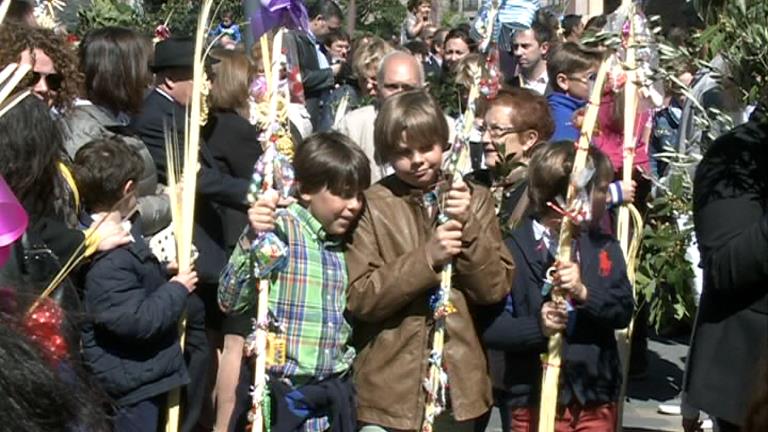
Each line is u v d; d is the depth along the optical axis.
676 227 5.80
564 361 4.75
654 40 5.01
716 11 4.66
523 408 4.87
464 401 4.68
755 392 2.39
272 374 4.59
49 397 1.37
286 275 4.58
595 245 4.80
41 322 1.81
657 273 5.83
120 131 5.50
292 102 6.20
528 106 5.58
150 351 4.64
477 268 4.57
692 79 5.73
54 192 4.19
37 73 4.83
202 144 5.88
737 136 3.97
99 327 4.52
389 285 4.50
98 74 5.56
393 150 4.57
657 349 9.04
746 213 3.88
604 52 5.34
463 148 4.56
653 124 7.57
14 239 2.39
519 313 4.77
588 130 4.59
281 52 4.75
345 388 4.71
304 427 4.64
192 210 4.78
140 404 4.63
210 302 5.87
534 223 4.83
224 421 5.98
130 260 4.59
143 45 5.65
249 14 4.84
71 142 5.15
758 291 3.89
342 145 4.59
